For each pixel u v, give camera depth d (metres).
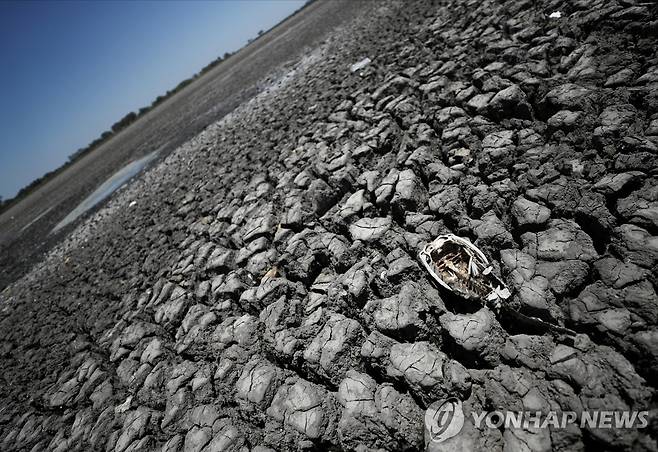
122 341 5.89
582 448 2.46
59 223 18.59
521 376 2.88
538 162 4.37
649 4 4.98
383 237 4.67
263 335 4.40
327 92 10.49
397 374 3.30
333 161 6.59
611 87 4.53
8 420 5.72
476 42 7.43
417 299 3.73
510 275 3.51
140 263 8.07
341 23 20.20
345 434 3.16
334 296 4.34
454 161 5.22
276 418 3.54
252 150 10.03
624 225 3.26
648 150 3.61
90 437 4.65
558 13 6.32
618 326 2.77
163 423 4.23
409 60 8.80
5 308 10.62
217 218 7.74
